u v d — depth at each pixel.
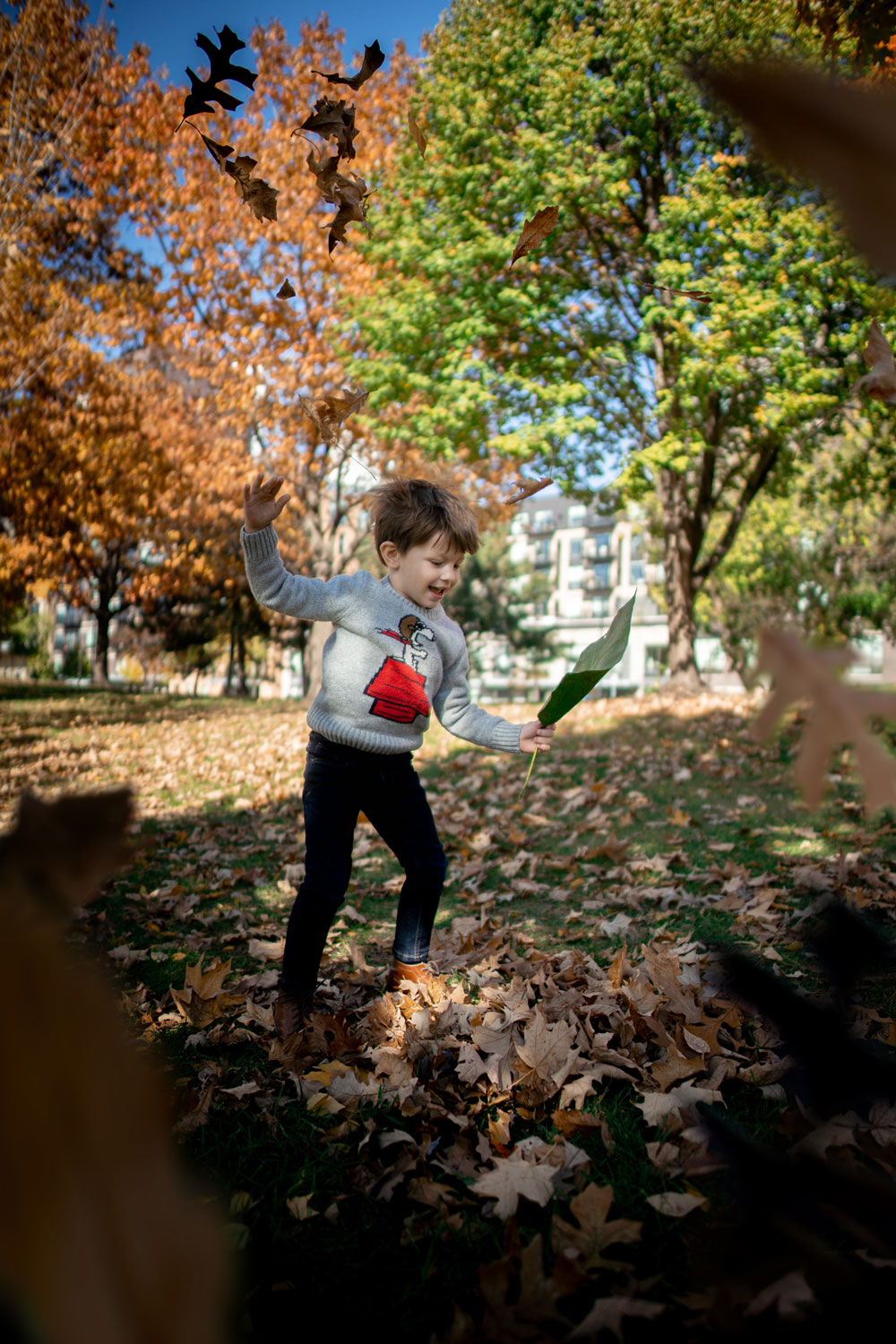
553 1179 1.57
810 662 0.39
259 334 14.22
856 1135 1.19
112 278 13.95
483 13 12.47
